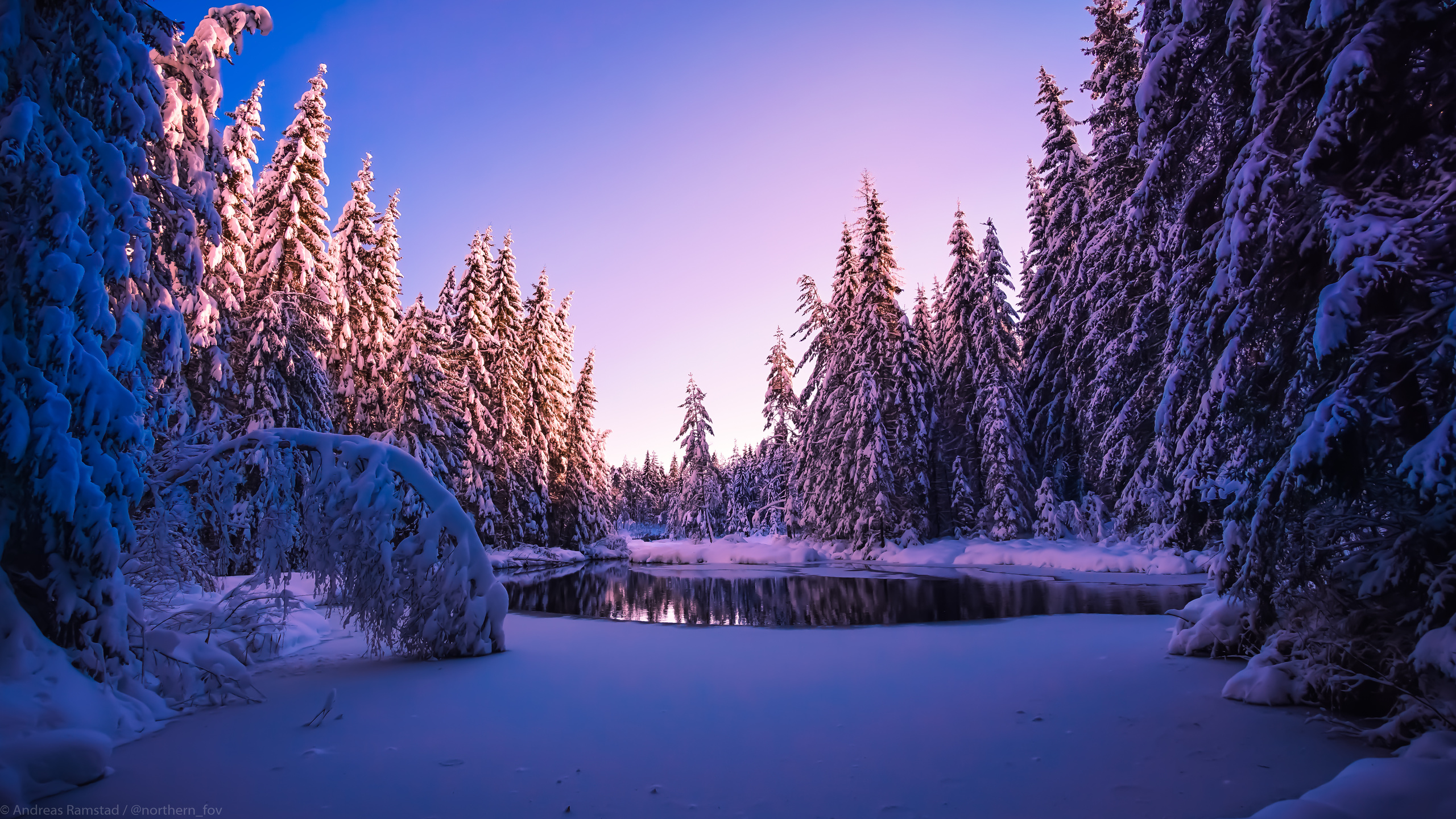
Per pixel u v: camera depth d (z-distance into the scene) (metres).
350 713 5.69
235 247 17.45
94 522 5.45
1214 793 3.71
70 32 5.84
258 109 18.88
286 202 20.73
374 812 3.66
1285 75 5.72
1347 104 4.79
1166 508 19.16
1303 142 5.79
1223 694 5.70
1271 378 6.06
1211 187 7.14
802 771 4.20
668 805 3.71
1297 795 3.66
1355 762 3.71
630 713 5.64
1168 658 7.40
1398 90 4.93
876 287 29.80
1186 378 7.47
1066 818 3.43
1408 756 3.84
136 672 5.84
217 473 7.94
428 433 24.03
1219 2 6.57
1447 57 4.71
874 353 29.92
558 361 37.06
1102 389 20.52
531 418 33.81
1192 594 14.48
